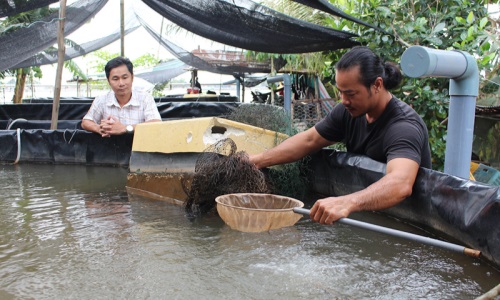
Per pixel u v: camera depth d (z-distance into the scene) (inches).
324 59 288.7
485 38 169.3
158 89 844.0
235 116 130.4
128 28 511.2
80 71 744.3
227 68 434.6
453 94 96.7
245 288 61.6
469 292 60.7
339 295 59.5
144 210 105.7
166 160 118.5
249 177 102.0
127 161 171.9
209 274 66.3
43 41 297.0
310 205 111.8
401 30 184.2
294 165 118.4
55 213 103.1
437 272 67.7
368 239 82.7
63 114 267.9
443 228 81.7
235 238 82.6
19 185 137.8
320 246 78.6
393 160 84.1
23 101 350.9
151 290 61.1
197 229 89.0
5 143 187.0
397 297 59.2
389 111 93.8
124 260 72.3
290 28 204.2
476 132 177.3
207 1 205.5
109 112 173.0
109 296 59.3
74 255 75.0
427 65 88.0
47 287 62.3
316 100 303.4
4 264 71.3
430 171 85.1
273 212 84.7
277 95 422.3
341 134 110.5
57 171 165.0
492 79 167.0
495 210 66.8
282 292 60.4
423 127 92.0
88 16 320.5
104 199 118.3
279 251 76.0
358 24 199.6
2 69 320.5
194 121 112.7
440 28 176.2
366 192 75.7
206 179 100.5
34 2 220.7
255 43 231.1
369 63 87.6
